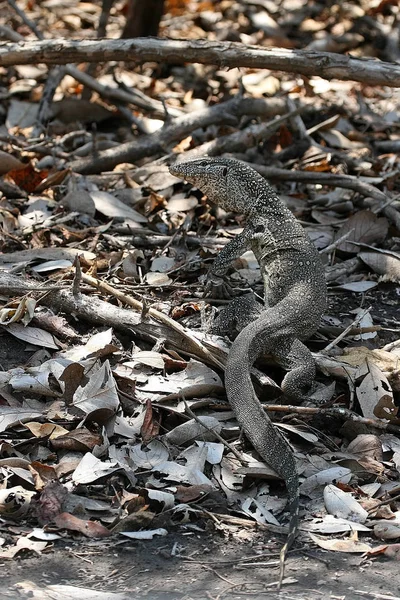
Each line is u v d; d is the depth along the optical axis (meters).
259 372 8.36
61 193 11.80
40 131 13.80
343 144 13.97
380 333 9.42
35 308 8.91
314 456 7.72
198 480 7.25
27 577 6.16
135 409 7.95
